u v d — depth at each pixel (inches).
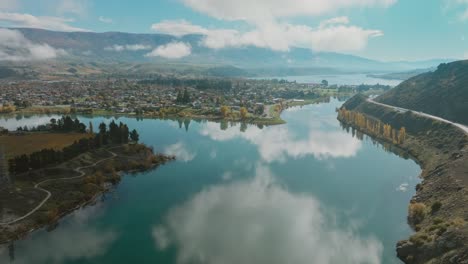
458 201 3722.9
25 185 4788.4
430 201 4269.2
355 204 4771.2
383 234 3917.3
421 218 3988.7
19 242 3742.6
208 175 5999.0
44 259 3447.3
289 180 5762.8
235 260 3462.1
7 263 3371.1
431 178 5078.7
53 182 5017.2
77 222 4224.9
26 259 3442.4
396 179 5718.5
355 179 5777.6
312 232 4025.6
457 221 3250.5
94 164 5920.3
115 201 4852.4
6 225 3909.9
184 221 4274.1
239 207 4707.2
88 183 5039.4
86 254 3543.3
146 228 4087.1
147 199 4936.0
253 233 4001.0
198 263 3405.5
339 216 4429.1
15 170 5049.2
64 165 5595.5
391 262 3371.1
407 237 3777.1
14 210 4178.2
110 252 3585.1
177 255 3540.8
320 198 5009.8
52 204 4443.9
